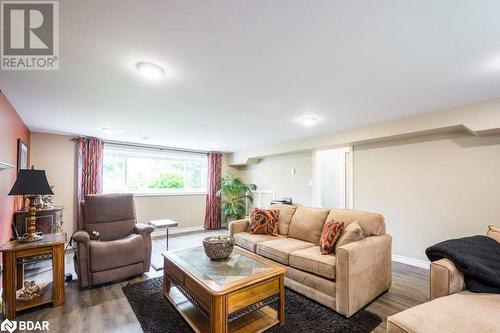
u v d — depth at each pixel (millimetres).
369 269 2281
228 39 1487
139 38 1474
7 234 2795
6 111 2539
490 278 1584
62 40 1490
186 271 1991
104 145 4840
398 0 1159
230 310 1702
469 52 1620
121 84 2154
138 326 1985
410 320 1299
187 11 1237
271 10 1233
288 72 1929
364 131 3639
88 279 2625
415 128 3086
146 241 3076
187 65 1813
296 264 2482
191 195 6055
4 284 2076
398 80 2061
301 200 5203
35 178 2301
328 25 1350
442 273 1663
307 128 3799
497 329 1193
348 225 2568
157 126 3725
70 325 1991
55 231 3580
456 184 3123
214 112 2988
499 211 2809
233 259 2289
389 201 3752
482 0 1152
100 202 3268
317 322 2008
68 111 2963
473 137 3002
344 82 2107
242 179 6836
